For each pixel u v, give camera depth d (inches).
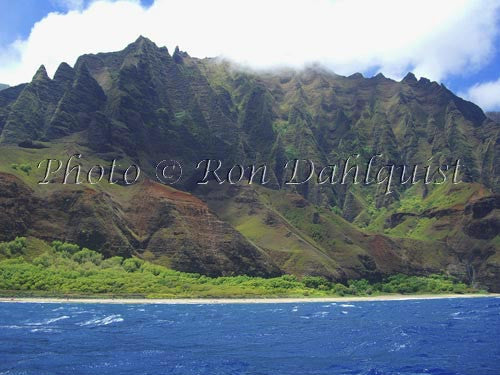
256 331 3361.2
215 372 1926.7
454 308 6432.1
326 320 4350.4
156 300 7012.8
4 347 2460.6
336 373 1927.9
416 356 2320.4
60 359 2150.6
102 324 3627.0
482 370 1990.7
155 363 2081.7
